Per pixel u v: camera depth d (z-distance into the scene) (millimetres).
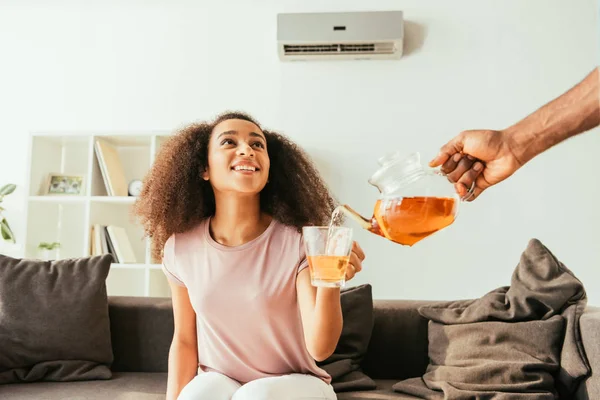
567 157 3465
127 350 2248
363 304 2135
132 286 3650
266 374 1590
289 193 1729
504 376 1765
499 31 3594
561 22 3566
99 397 1816
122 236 3502
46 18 3816
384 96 3613
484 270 3445
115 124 3721
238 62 3709
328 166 3596
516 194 3469
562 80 3537
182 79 3725
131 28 3777
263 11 3725
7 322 2080
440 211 1032
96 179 3482
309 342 1352
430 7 3637
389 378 2152
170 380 1664
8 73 3801
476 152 1133
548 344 1798
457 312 2055
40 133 3488
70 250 3695
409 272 3467
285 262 1557
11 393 1864
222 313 1568
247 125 1645
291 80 3672
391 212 1044
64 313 2125
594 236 3420
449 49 3605
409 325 2172
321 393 1479
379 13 3506
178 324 1722
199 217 1733
